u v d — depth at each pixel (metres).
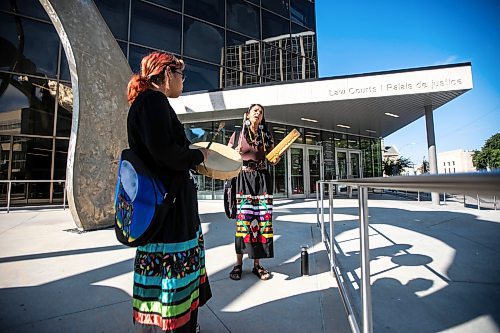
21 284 2.39
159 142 1.08
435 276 2.57
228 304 2.04
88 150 4.62
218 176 1.53
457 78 7.41
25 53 9.02
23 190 8.73
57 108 9.36
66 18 4.53
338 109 9.33
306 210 7.27
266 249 2.54
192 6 11.84
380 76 7.95
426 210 7.06
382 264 2.92
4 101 8.64
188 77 11.39
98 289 2.29
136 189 1.10
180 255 1.19
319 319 1.82
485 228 4.68
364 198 1.29
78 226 4.62
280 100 8.69
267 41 13.54
